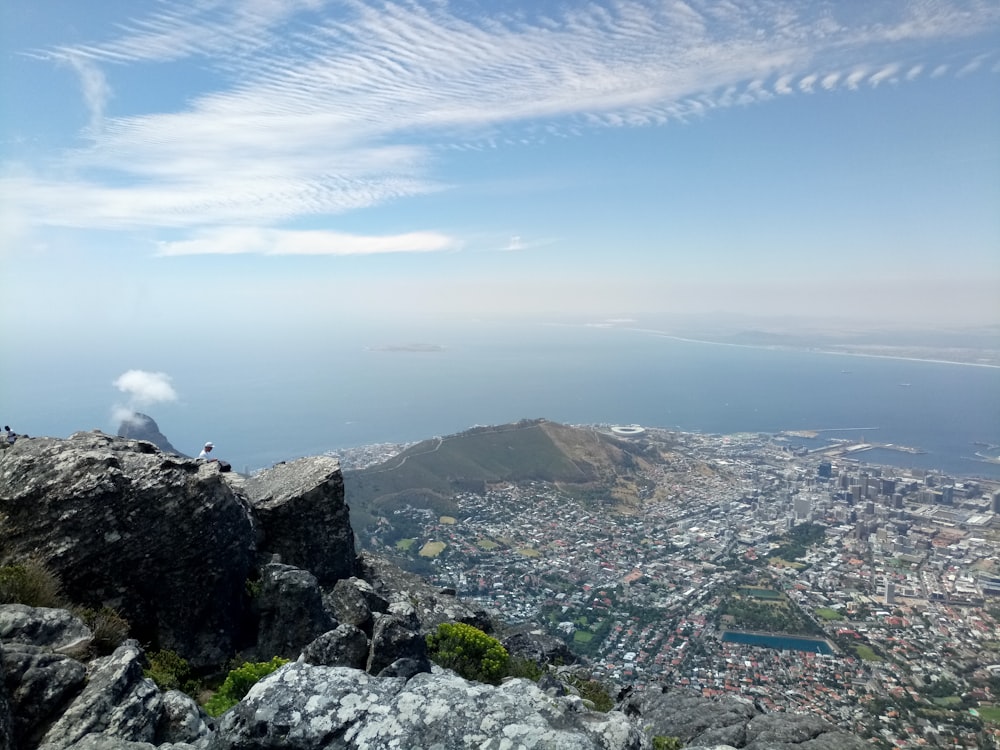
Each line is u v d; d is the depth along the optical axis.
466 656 14.59
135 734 6.98
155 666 10.68
